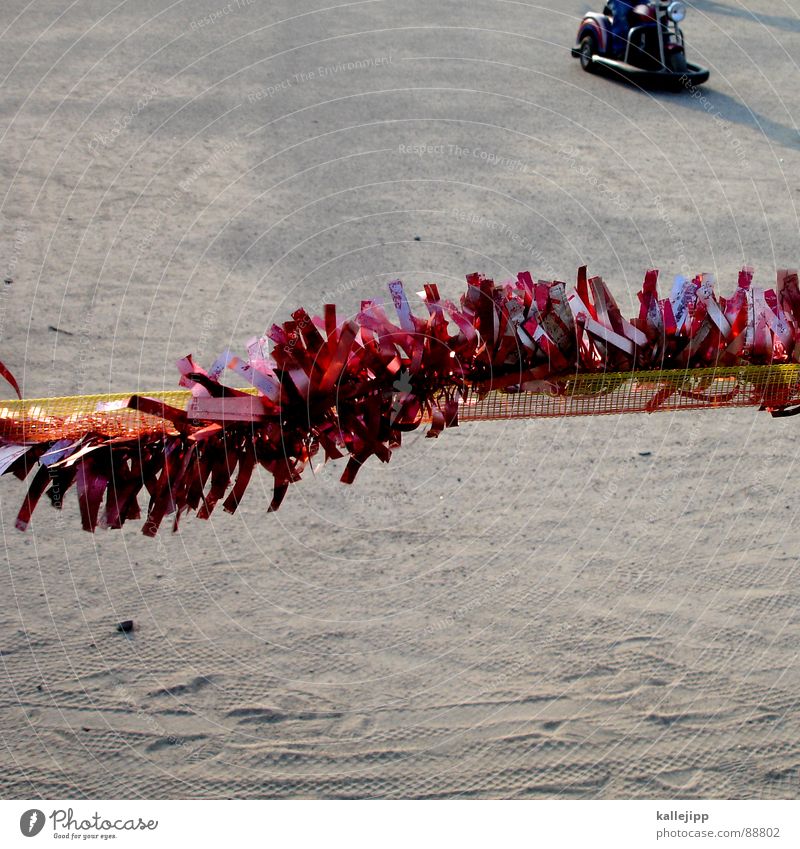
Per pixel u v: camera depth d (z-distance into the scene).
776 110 9.65
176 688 3.31
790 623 3.67
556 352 2.01
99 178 7.32
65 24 10.79
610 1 10.37
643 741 3.19
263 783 2.99
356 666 3.44
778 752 3.15
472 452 4.61
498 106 9.29
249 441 1.83
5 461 1.74
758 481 4.46
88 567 3.80
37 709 3.21
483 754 3.12
